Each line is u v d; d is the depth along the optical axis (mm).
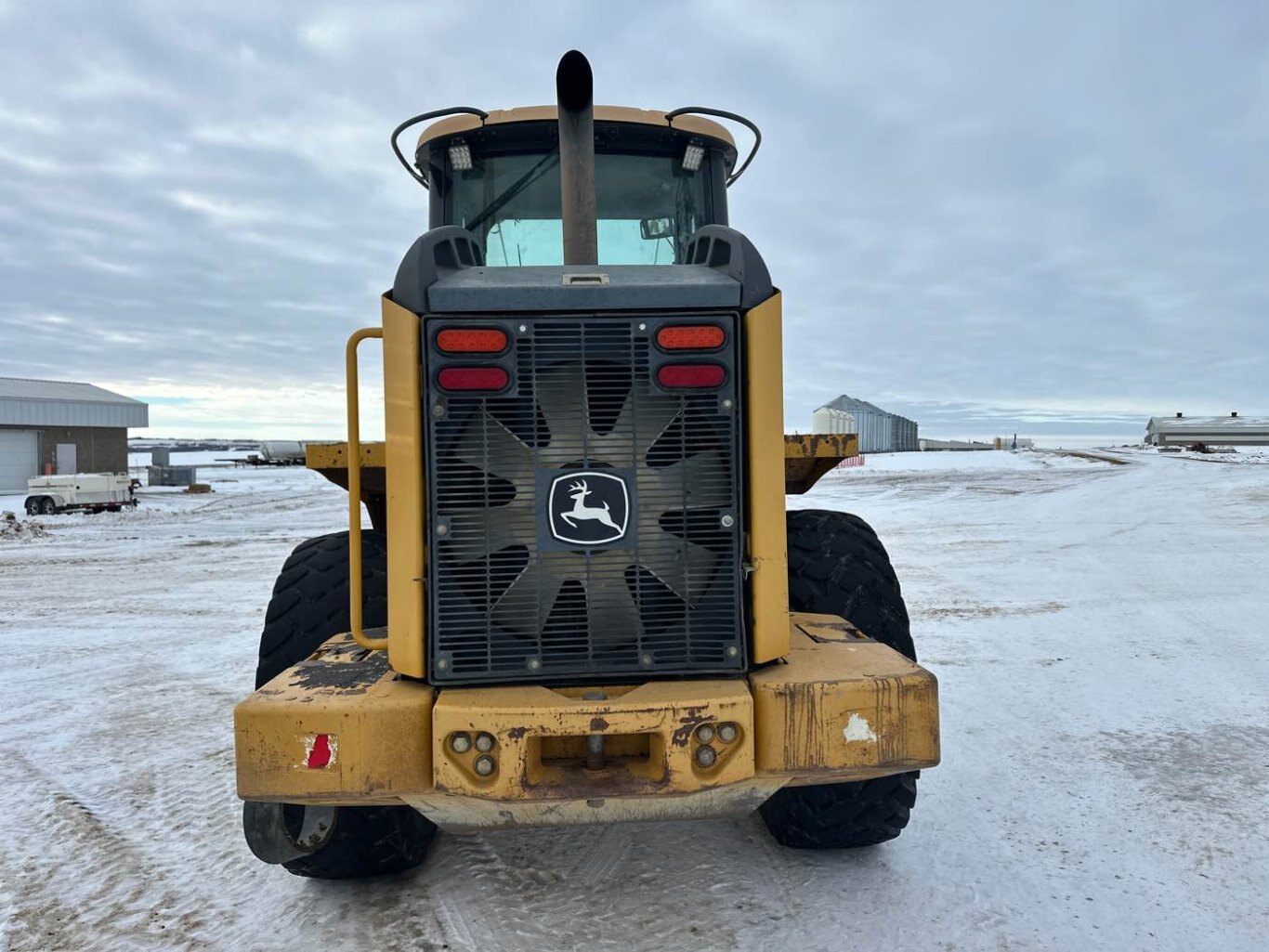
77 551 13172
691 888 2801
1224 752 3895
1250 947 2432
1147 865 2896
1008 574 8898
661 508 2324
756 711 2199
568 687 2277
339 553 3051
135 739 4453
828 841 2891
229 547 13398
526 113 3551
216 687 5445
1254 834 3107
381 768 2146
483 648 2287
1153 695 4742
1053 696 4762
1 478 28672
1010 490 20047
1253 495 17016
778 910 2650
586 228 2678
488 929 2605
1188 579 8375
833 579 2945
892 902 2682
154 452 34562
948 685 4996
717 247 2500
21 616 7953
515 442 2307
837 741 2188
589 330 2297
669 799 2174
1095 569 9062
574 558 2316
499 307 2275
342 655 2576
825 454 3053
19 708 5031
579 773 2160
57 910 2779
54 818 3482
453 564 2291
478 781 2125
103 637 6996
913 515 15172
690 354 2312
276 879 2965
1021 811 3320
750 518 2322
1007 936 2492
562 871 2947
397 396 2307
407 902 2781
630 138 3701
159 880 2967
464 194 3689
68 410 30047
